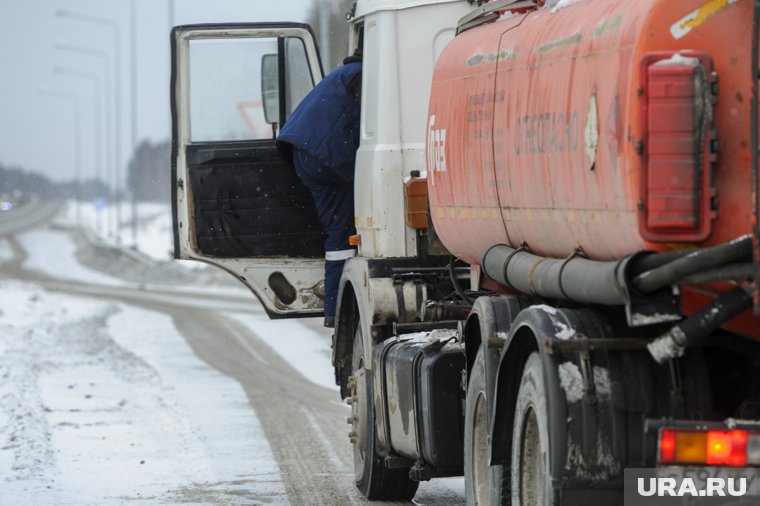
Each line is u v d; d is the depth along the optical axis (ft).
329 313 97.86
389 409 81.82
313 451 110.22
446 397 73.36
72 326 264.52
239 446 112.78
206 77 102.63
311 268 103.91
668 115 48.01
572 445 53.11
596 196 52.65
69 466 102.42
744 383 54.75
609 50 51.75
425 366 74.38
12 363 184.14
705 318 48.08
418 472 76.02
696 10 48.80
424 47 86.43
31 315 294.66
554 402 53.26
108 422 126.93
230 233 103.04
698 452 48.14
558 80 57.00
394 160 86.02
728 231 48.29
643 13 49.47
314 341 222.28
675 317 48.80
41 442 112.57
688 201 48.06
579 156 54.13
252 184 103.19
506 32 66.44
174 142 102.47
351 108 93.20
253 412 134.92
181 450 110.63
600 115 51.98
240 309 313.32
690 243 48.52
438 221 77.05
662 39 49.01
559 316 55.21
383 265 85.20
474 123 68.85
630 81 49.34
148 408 137.80
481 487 66.59
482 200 68.13
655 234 48.49
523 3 66.23
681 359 53.83
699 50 48.73
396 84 86.17
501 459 61.26
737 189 48.21
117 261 600.39
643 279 48.29
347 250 96.73
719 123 48.32
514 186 62.85
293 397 148.25
